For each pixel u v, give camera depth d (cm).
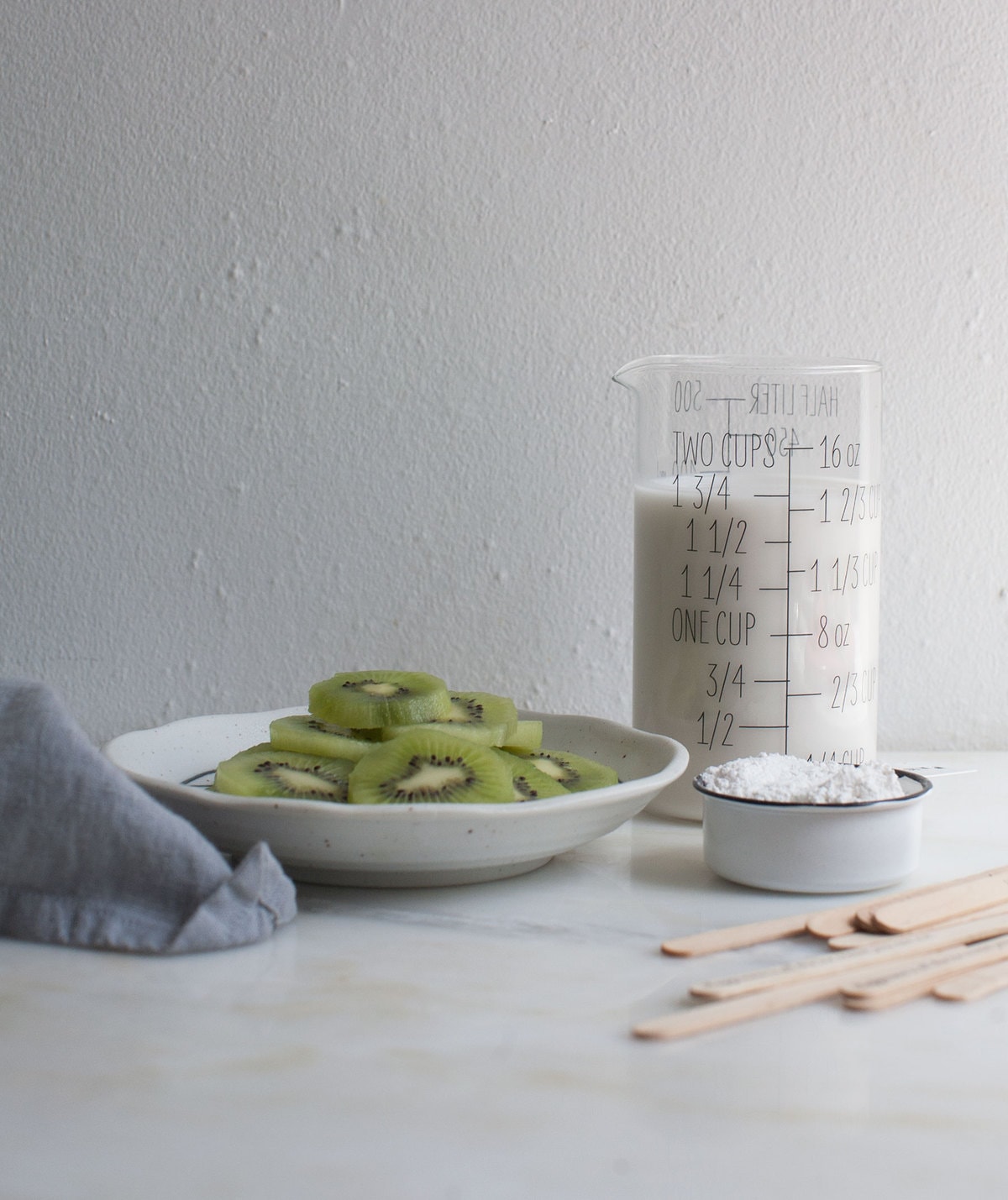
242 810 66
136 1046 52
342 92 100
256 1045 53
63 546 104
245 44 99
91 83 100
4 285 101
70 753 63
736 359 81
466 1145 45
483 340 102
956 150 101
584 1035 53
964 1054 52
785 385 80
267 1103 48
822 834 69
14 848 63
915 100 100
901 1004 57
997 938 64
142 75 100
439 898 71
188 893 64
